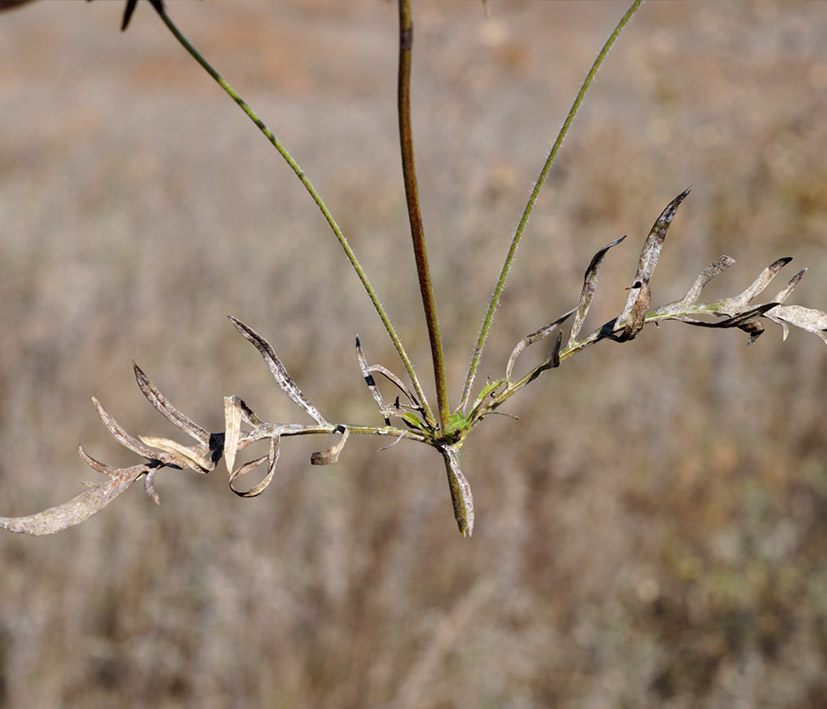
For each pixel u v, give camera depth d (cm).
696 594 324
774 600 317
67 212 636
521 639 294
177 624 270
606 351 450
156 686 263
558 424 379
